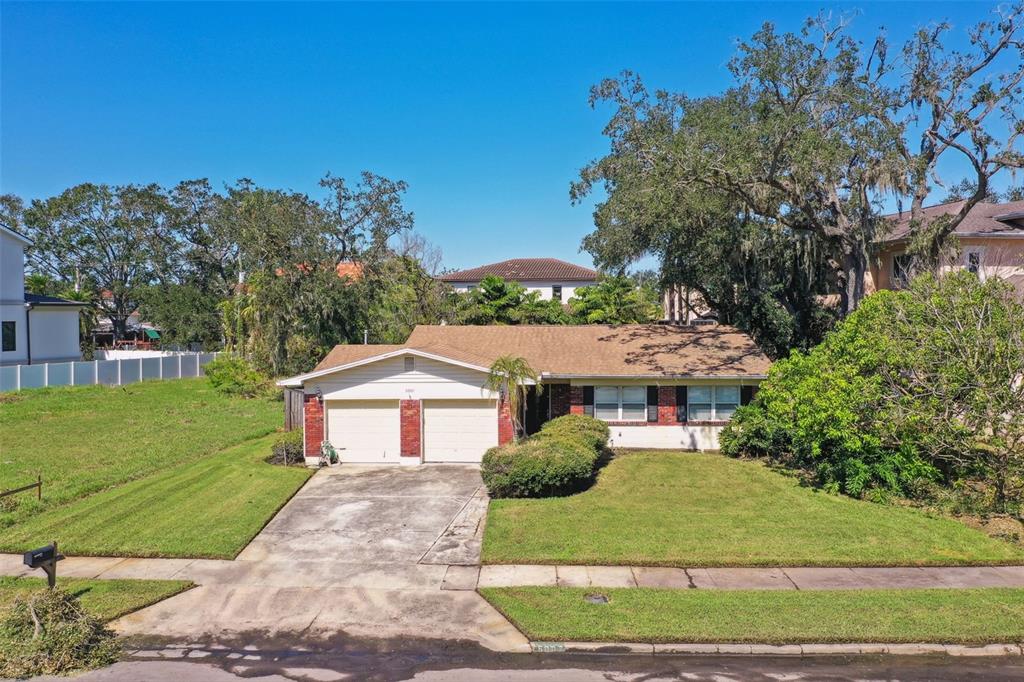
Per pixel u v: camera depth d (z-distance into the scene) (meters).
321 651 8.47
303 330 32.81
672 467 17.41
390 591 10.23
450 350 20.02
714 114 21.09
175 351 51.28
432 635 8.88
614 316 37.75
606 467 17.47
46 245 56.97
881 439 14.16
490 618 9.34
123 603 9.73
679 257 25.78
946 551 11.38
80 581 10.58
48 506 14.25
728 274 26.12
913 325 14.38
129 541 12.18
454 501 14.72
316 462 18.19
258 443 20.81
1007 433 13.23
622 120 21.27
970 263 23.03
